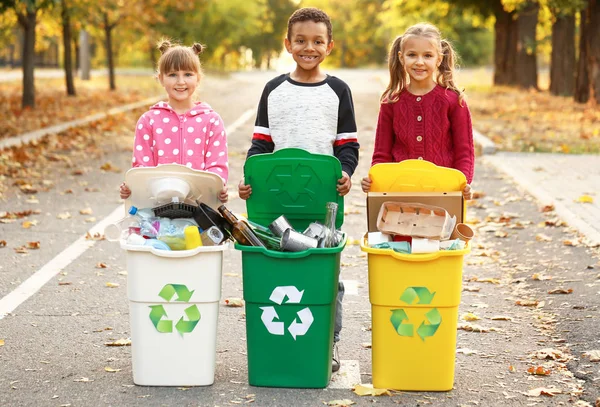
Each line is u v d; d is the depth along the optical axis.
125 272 7.06
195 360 4.55
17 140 14.83
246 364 4.97
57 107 22.22
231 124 18.66
